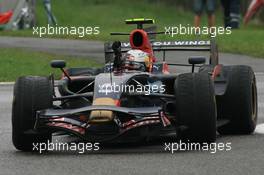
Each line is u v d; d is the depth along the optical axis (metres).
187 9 162.25
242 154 28.16
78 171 25.50
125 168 25.80
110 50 35.22
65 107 31.95
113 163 26.73
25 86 29.52
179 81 29.16
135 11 153.12
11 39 93.38
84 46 84.69
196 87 28.92
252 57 74.81
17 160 27.92
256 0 134.38
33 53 76.75
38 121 28.83
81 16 140.50
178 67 57.66
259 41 86.50
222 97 33.72
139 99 30.72
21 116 29.25
